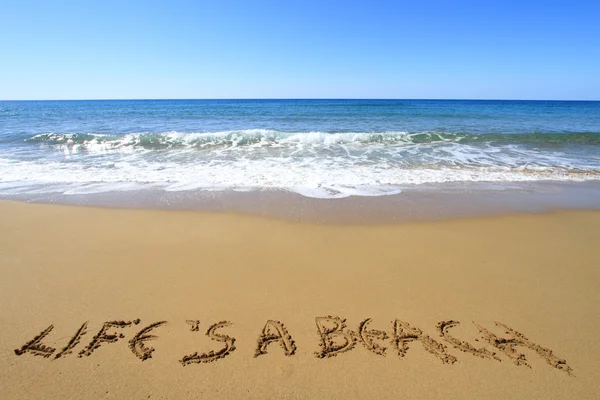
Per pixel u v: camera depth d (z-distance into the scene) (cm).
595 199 558
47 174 694
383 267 336
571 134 1139
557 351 228
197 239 398
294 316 261
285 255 360
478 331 246
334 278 315
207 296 286
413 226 443
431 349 228
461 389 198
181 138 1105
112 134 1220
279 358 219
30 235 406
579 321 258
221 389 196
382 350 227
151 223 446
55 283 304
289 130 1420
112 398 190
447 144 1055
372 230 429
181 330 245
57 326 248
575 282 312
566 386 201
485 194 582
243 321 255
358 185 627
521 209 510
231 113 2675
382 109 3253
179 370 209
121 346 229
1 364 213
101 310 267
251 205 518
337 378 204
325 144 1058
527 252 372
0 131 1345
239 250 371
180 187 611
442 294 292
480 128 1466
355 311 268
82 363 214
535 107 4044
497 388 199
